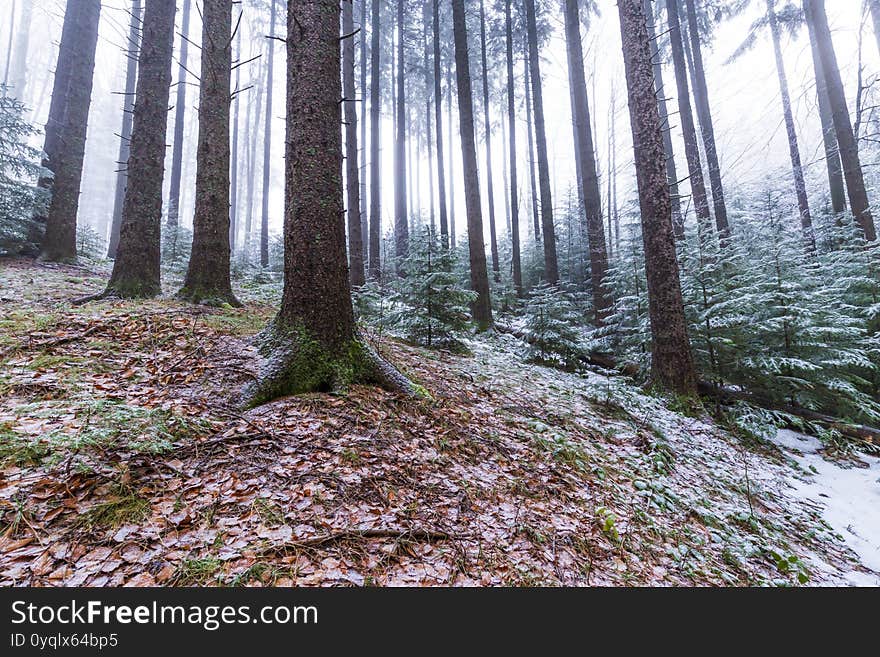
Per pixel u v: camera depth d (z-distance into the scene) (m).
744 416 7.00
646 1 17.56
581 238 17.36
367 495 2.99
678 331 7.87
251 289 10.65
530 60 16.14
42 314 5.15
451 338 8.49
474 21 24.80
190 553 2.21
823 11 12.88
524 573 2.67
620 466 4.84
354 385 4.55
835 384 7.18
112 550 2.14
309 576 2.22
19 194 9.70
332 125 4.89
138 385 3.80
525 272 19.52
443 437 4.23
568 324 9.12
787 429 7.49
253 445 3.21
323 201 4.76
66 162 10.29
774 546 3.91
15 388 3.35
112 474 2.59
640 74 8.42
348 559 2.40
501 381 6.91
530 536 3.10
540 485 3.92
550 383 7.64
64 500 2.34
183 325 5.32
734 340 8.10
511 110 19.17
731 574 3.30
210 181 7.36
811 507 5.05
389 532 2.66
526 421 5.34
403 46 23.20
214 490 2.69
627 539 3.41
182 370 4.20
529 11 16.31
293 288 4.71
